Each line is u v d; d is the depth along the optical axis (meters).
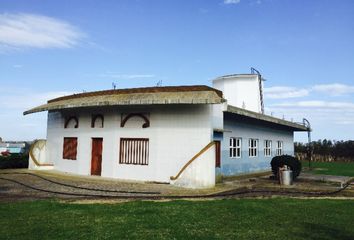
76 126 21.69
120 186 15.83
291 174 17.94
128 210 9.95
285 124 28.05
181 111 17.84
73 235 7.31
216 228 8.12
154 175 17.98
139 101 17.06
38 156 24.28
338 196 14.43
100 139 20.44
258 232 7.81
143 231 7.68
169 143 17.88
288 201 12.26
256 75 30.70
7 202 11.27
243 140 22.50
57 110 23.39
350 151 50.09
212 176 16.22
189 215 9.43
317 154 52.44
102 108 20.20
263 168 25.89
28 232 7.52
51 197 12.55
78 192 13.85
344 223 8.87
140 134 18.64
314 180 20.19
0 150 51.94
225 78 31.45
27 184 16.30
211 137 17.31
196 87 17.56
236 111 19.56
